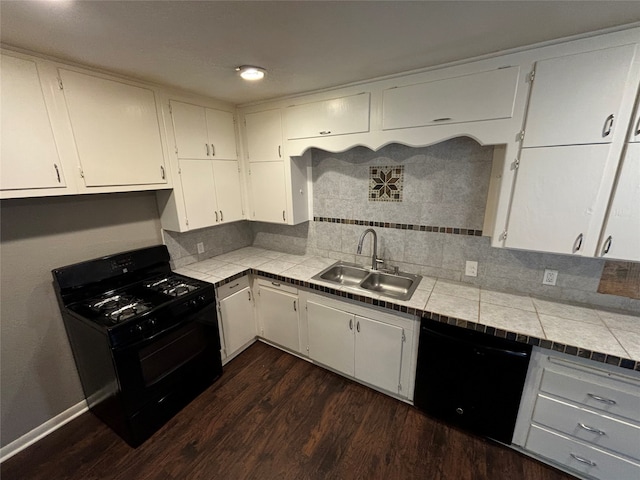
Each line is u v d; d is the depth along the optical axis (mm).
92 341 1724
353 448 1793
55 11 1078
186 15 1128
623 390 1364
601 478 1501
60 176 1623
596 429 1457
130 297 2008
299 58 1579
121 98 1842
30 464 1723
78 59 1566
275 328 2666
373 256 2432
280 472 1664
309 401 2158
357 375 2252
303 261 2762
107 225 2111
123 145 1886
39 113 1514
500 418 1705
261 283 2611
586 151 1413
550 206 1543
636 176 1337
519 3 1070
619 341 1420
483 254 2059
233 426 1958
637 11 1131
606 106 1338
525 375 1576
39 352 1847
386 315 1978
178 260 2605
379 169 2344
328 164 2584
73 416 2045
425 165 2143
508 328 1558
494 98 1570
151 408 1864
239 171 2734
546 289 1896
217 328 2303
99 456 1763
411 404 2109
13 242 1685
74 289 1904
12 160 1449
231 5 1062
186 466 1701
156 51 1475
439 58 1598
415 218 2271
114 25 1201
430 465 1681
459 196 2066
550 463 1670
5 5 1026
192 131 2289
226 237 3043
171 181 2201
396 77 1822
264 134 2523
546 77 1431
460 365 1746
